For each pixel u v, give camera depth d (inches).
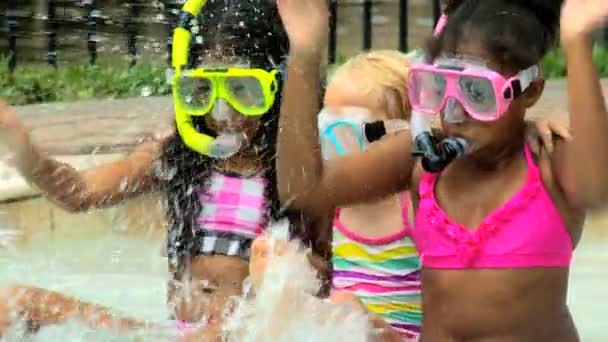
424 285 194.5
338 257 232.4
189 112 218.1
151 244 291.4
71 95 531.8
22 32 668.7
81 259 279.4
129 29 644.7
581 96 173.9
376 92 232.8
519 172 185.6
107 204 239.3
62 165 235.5
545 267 184.4
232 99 215.3
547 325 186.2
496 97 176.6
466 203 188.2
